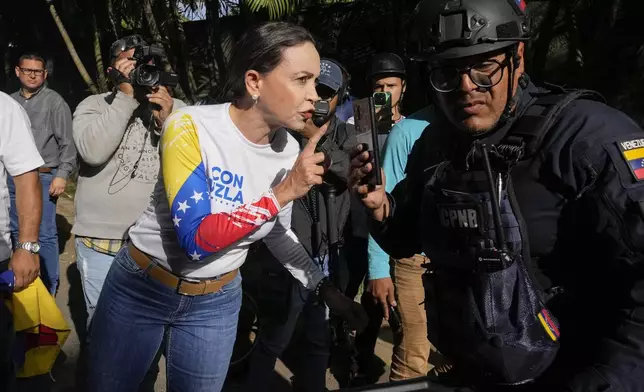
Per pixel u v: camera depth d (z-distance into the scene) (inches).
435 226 64.5
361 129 69.9
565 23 301.6
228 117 80.6
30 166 106.3
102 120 123.0
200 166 78.8
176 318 88.0
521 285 57.2
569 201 56.7
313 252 118.7
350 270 131.3
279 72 76.7
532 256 59.4
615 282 55.0
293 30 77.2
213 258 84.0
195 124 79.2
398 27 300.7
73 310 187.0
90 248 128.4
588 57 293.7
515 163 57.6
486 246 58.6
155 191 86.0
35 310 110.0
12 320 96.8
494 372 59.4
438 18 59.3
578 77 294.8
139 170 127.3
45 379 114.3
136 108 125.4
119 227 127.4
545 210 57.6
